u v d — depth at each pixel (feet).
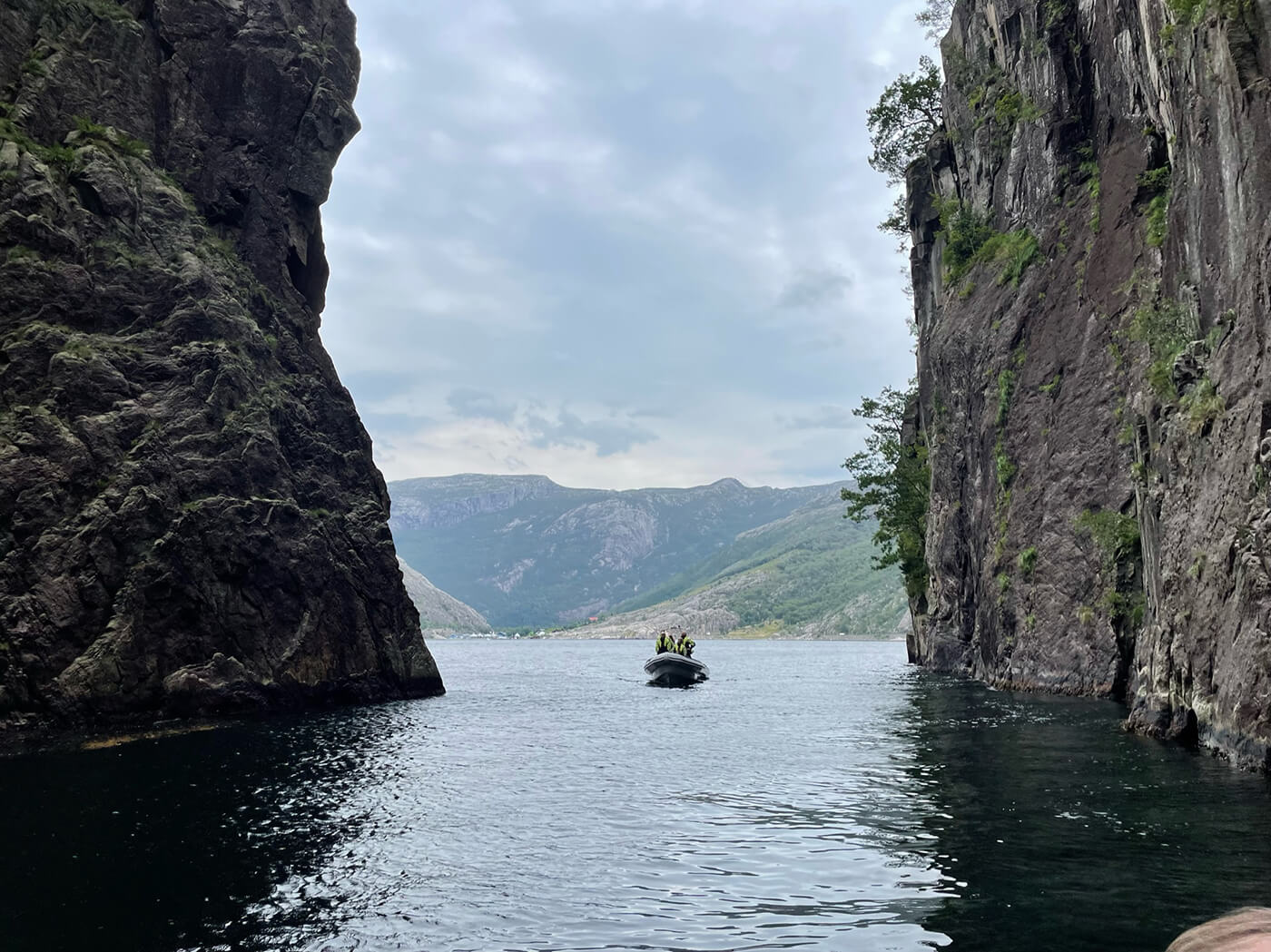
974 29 200.95
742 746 91.45
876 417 263.29
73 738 95.96
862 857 46.24
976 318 179.42
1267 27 76.89
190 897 41.16
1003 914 36.35
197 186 149.59
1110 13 140.97
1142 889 38.83
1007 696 135.23
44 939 35.76
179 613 114.83
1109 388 134.10
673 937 35.27
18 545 102.47
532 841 51.44
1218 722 71.87
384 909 39.27
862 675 220.64
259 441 132.77
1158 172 131.54
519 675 262.47
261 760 83.05
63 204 120.88
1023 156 172.04
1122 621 123.24
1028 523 148.56
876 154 255.70
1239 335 74.38
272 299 155.84
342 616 142.92
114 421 114.83
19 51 127.34
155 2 148.56
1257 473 66.08
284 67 162.20
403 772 76.07
